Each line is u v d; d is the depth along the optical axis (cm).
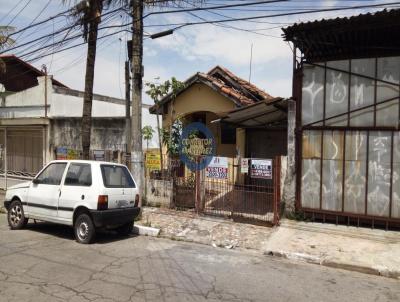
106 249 788
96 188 828
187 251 793
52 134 1617
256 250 810
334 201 974
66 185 877
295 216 1014
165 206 1182
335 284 619
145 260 713
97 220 816
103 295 532
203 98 1443
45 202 905
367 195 941
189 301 522
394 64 912
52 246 802
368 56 934
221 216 1055
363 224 960
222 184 1076
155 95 1288
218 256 762
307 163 1001
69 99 1717
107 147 1406
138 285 577
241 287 586
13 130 1788
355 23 868
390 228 927
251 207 1055
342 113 962
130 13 1058
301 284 611
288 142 1022
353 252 766
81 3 1130
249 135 1490
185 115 1513
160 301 519
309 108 998
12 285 564
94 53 1159
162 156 1223
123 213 870
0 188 1758
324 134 983
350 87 954
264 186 1027
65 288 556
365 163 941
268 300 538
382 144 924
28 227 998
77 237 842
